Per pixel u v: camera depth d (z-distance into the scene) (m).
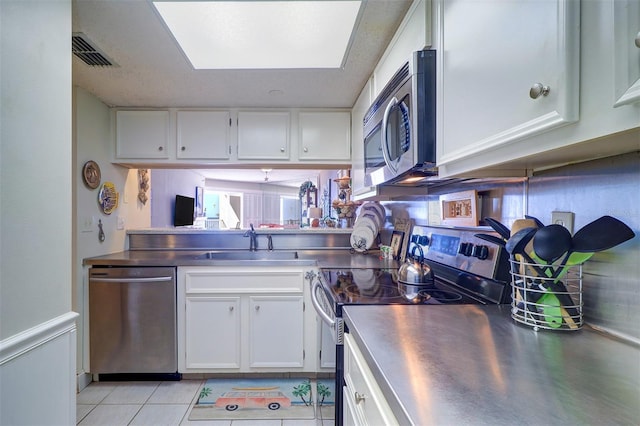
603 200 0.79
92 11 1.34
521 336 0.79
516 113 0.67
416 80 1.05
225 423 1.75
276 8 1.33
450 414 0.48
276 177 8.23
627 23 0.45
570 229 0.88
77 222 2.10
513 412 0.48
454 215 1.44
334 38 1.55
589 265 0.84
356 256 2.33
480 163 0.84
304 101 2.37
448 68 0.96
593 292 0.83
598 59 0.50
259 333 2.17
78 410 1.86
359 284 1.38
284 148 2.49
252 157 2.47
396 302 1.10
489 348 0.71
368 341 0.76
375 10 1.35
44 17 1.00
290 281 2.17
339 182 3.24
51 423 1.02
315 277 1.89
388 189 1.69
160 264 2.14
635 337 0.73
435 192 1.63
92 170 2.22
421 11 1.11
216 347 2.16
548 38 0.58
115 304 2.13
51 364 1.02
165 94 2.22
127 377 2.18
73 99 2.08
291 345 2.18
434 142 1.04
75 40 1.56
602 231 0.75
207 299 2.15
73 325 1.12
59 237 1.06
